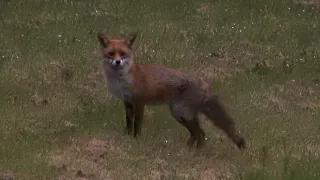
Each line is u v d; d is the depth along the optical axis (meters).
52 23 20.39
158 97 12.97
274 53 18.86
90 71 17.08
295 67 17.72
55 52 18.08
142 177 11.57
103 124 13.77
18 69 16.86
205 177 11.80
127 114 13.35
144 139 13.12
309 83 17.06
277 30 20.34
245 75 17.12
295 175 11.19
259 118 14.52
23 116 13.99
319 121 14.63
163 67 13.13
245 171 11.60
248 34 19.97
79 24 20.28
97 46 18.59
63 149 12.61
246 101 15.49
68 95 15.49
